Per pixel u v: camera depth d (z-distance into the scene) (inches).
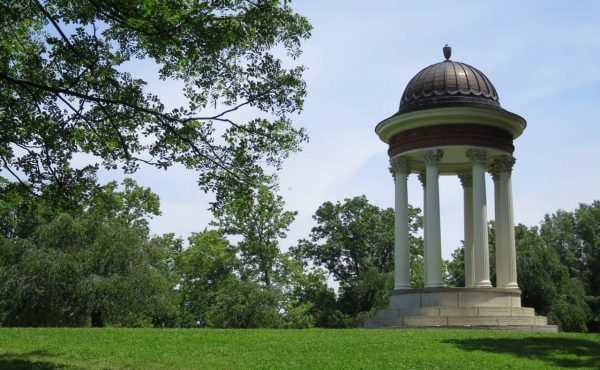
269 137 863.7
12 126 810.2
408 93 1731.1
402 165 1690.5
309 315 3004.4
